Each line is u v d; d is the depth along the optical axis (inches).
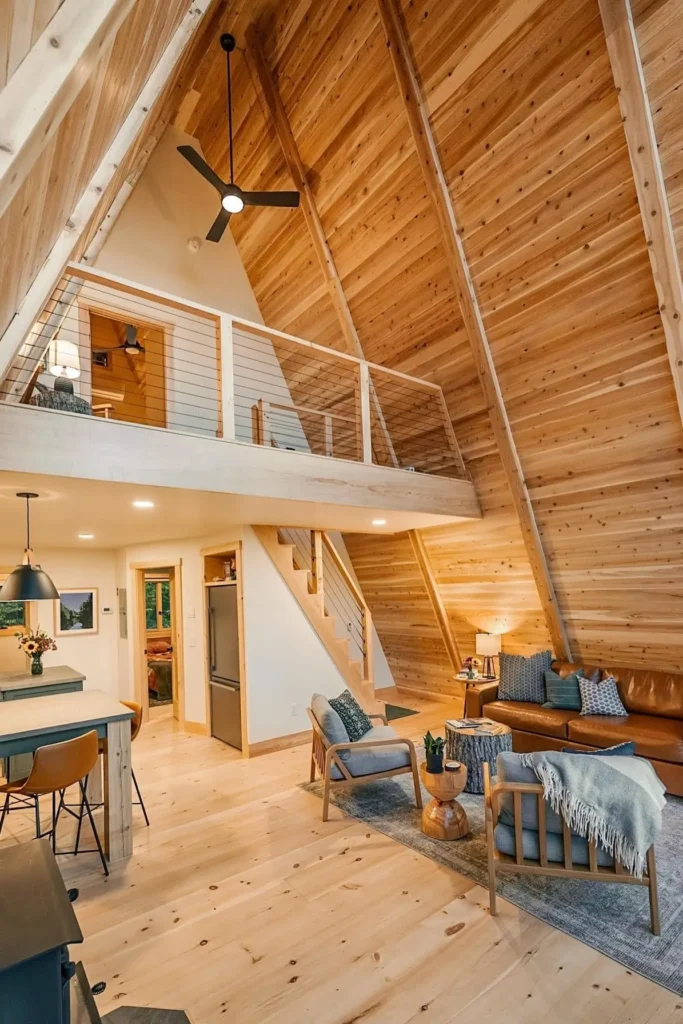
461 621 262.8
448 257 164.9
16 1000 38.4
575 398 163.5
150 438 126.0
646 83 114.7
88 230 117.8
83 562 271.0
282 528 238.4
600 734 173.3
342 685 235.3
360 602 248.1
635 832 97.2
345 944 97.7
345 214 190.5
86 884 119.0
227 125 213.6
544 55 127.7
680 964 90.6
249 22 175.9
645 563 178.9
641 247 133.3
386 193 175.6
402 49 146.7
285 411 262.8
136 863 127.4
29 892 44.8
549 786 101.9
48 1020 39.1
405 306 192.7
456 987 87.0
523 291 157.6
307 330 239.6
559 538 194.9
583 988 86.3
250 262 243.4
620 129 124.9
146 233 223.6
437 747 138.6
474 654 268.5
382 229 183.5
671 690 182.7
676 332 131.0
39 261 68.1
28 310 91.8
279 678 217.3
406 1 141.9
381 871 121.8
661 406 148.3
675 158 118.0
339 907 108.7
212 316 143.0
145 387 273.1
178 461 129.9
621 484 168.1
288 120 186.2
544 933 99.3
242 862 127.1
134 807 159.2
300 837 138.9
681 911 104.5
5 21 23.3
